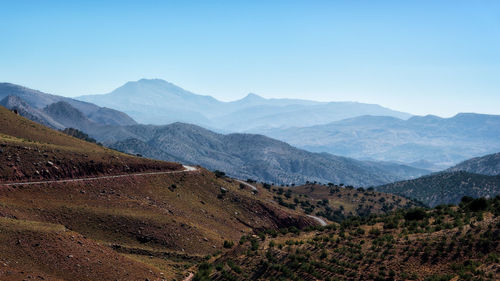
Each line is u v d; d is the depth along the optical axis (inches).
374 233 3624.5
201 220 5398.6
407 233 3425.2
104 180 5029.5
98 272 2677.2
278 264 3253.0
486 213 3644.2
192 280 3228.3
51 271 2480.3
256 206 6934.1
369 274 2851.9
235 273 3282.5
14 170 4207.7
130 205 4702.3
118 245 3789.4
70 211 3966.5
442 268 2726.4
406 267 2844.5
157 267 3344.0
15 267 2356.1
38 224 2923.2
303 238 3951.8
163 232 4254.4
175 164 7042.3
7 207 3508.9
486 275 2458.2
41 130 6801.2
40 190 4143.7
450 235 3036.4
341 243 3513.8
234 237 5369.1
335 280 2859.3
